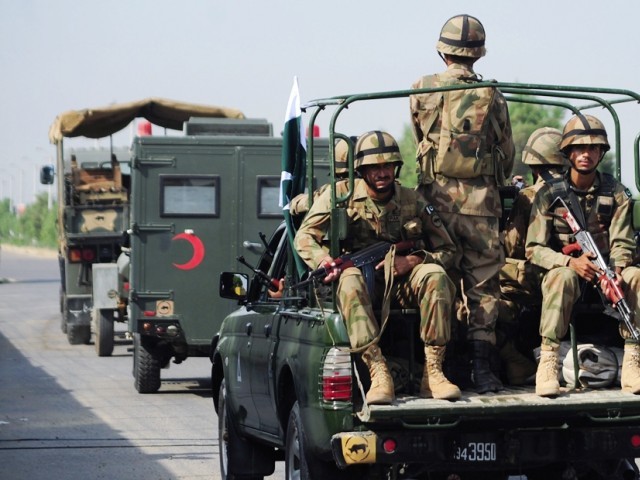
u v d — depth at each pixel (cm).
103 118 4838
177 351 3712
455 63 1833
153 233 3672
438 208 1792
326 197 1745
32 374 4212
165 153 3681
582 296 1830
